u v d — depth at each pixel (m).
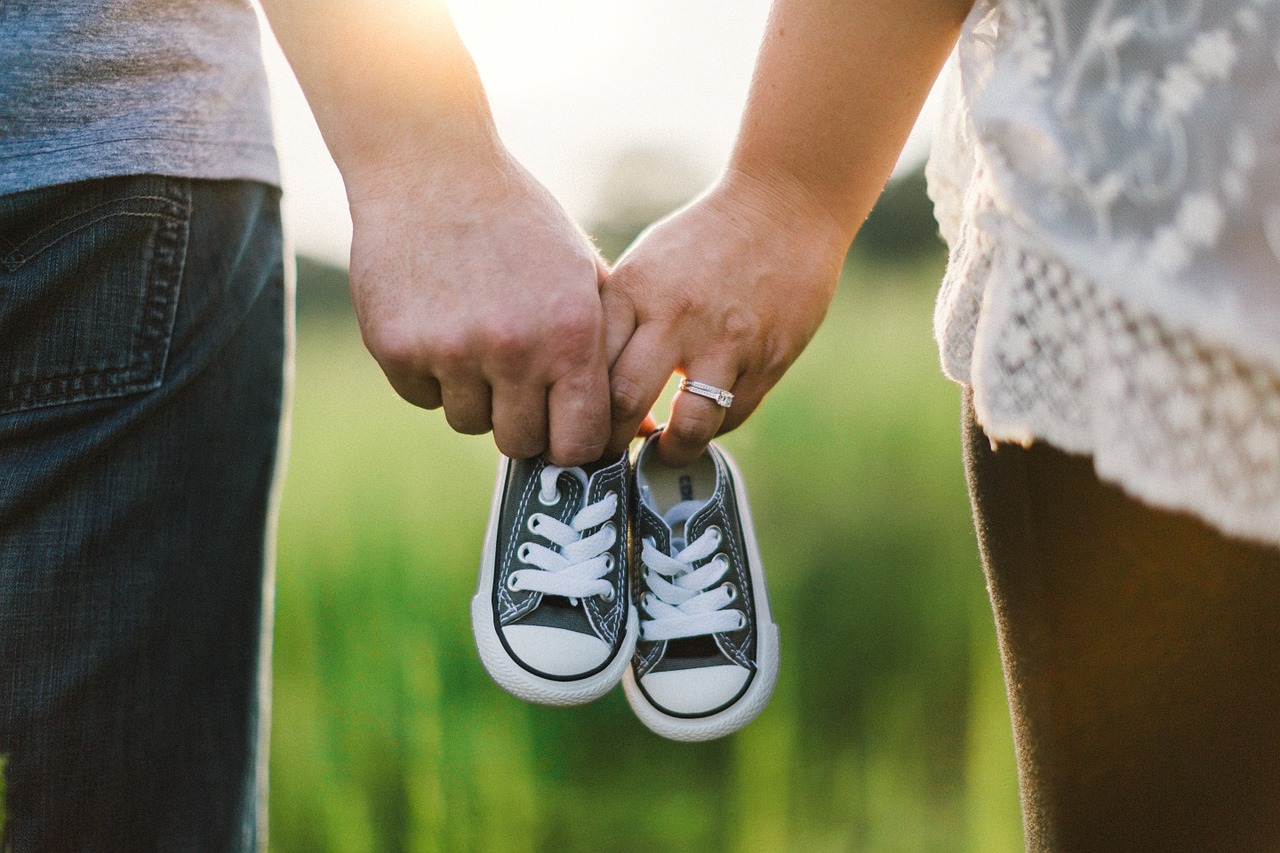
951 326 0.74
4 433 0.94
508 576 1.15
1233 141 0.54
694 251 1.01
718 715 1.18
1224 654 0.66
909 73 0.90
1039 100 0.61
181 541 1.04
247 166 1.07
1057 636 0.75
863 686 2.38
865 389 3.27
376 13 0.91
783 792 1.90
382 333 0.96
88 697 0.97
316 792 1.98
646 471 1.36
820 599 2.59
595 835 2.00
